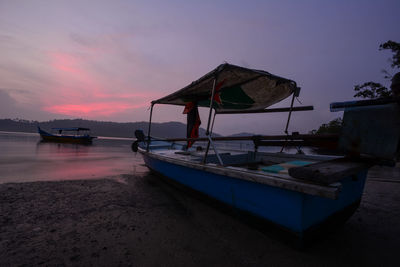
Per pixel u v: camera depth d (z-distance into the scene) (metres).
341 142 2.15
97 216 3.49
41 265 2.16
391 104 1.76
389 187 5.63
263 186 2.47
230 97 5.18
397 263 2.23
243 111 5.99
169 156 5.04
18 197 4.43
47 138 33.19
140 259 2.30
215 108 6.61
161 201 4.33
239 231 2.98
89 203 4.14
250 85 4.26
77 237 2.77
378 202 4.38
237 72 3.35
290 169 2.01
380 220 3.44
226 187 3.08
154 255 2.38
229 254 2.40
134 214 3.60
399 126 1.70
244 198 2.78
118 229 3.03
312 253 2.41
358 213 3.77
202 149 6.71
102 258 2.30
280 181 2.08
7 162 9.74
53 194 4.71
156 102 6.19
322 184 1.75
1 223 3.16
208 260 2.29
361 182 3.11
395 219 3.48
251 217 2.72
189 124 5.98
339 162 2.20
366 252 2.45
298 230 2.16
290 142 2.93
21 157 11.88
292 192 2.15
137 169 8.66
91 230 2.98
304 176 1.86
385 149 1.78
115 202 4.22
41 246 2.53
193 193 4.06
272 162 4.48
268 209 2.45
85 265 2.18
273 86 4.23
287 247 2.55
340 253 2.42
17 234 2.82
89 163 10.31
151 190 5.20
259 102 5.24
